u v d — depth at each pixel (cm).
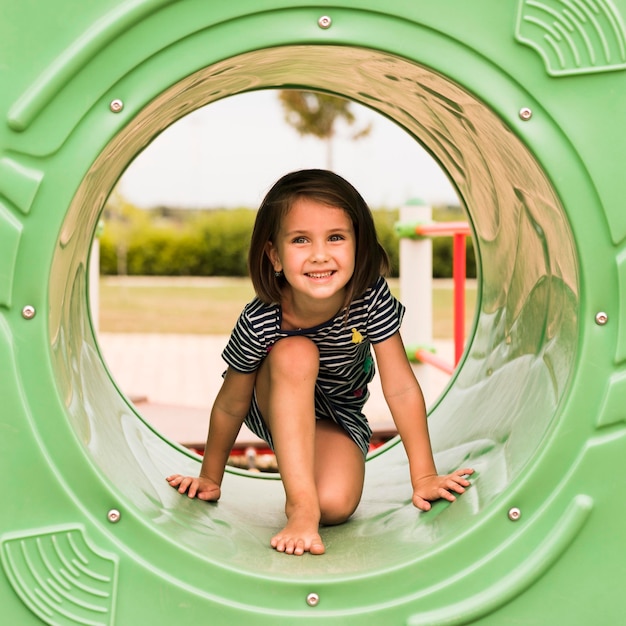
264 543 174
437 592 147
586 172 143
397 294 1104
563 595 148
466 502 171
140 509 153
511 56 142
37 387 140
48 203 138
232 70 170
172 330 1077
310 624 145
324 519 193
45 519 141
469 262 1620
